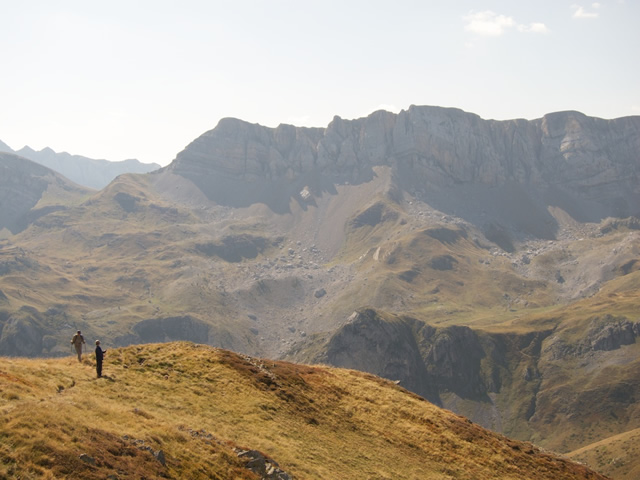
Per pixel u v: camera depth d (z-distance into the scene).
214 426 49.75
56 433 32.56
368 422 67.69
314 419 62.19
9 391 38.59
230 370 66.00
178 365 63.25
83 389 47.66
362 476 52.31
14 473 27.84
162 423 42.78
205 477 36.88
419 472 58.53
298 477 45.81
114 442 34.81
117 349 64.31
